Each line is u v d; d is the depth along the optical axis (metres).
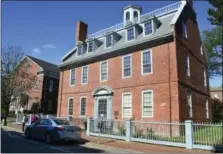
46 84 39.31
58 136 14.35
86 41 28.36
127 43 23.62
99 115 24.47
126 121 16.55
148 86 20.89
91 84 26.31
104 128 18.38
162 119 19.30
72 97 28.47
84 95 26.89
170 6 23.22
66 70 30.45
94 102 25.41
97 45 27.70
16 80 36.28
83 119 25.73
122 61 23.53
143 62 21.72
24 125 21.86
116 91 23.42
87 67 27.42
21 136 18.14
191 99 21.64
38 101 38.22
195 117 21.98
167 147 13.70
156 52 20.91
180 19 21.91
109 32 25.59
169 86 19.44
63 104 29.50
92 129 19.28
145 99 20.91
